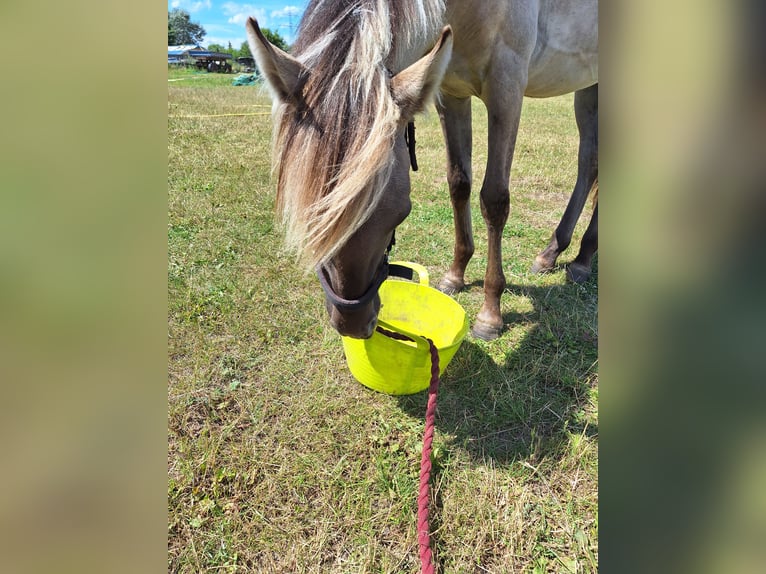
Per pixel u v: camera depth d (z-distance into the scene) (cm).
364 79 121
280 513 155
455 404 198
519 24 202
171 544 145
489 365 220
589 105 292
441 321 223
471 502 157
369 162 112
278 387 204
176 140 593
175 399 194
